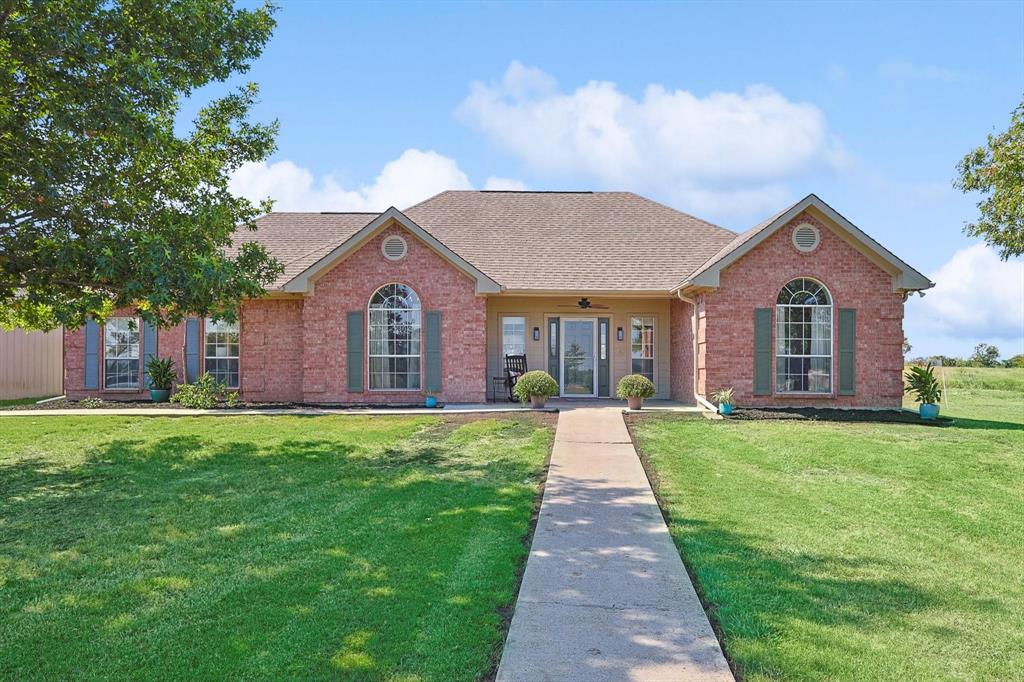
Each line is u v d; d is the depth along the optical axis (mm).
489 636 4340
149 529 6883
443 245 17328
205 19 9922
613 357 19750
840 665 3994
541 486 8703
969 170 17406
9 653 4180
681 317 18688
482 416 14961
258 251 11000
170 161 10930
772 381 16078
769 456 10617
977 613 4852
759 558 5953
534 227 21625
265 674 3865
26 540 6551
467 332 17609
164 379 18172
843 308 16109
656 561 5805
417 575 5445
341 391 17531
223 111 12320
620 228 21578
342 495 8250
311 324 17594
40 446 11664
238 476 9391
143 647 4238
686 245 20594
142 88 8812
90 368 18609
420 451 11188
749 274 16125
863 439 12039
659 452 10938
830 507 7816
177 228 9805
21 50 8047
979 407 19938
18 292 12289
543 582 5293
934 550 6348
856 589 5277
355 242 17266
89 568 5734
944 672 3949
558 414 15156
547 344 19703
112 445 11703
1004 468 9883
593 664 3945
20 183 9125
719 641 4305
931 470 9742
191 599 5012
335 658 4035
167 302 8914
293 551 6113
